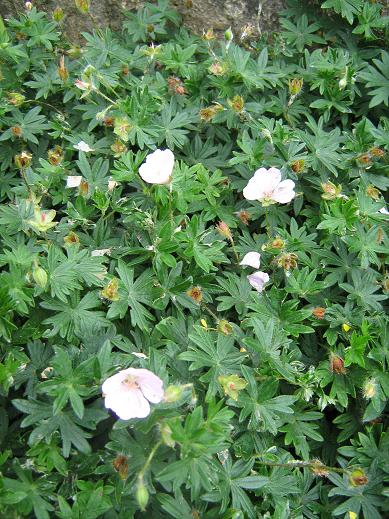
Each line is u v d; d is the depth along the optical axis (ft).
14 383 1.00
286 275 1.16
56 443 0.93
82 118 1.36
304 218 1.32
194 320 1.13
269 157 1.29
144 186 1.21
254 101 1.42
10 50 1.37
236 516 0.92
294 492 1.01
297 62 1.52
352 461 1.05
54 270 1.06
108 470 0.92
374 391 1.04
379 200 1.28
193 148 1.35
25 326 1.03
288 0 1.53
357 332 1.14
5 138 1.30
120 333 1.10
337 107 1.42
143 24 1.50
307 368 1.13
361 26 1.48
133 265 1.16
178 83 1.36
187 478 0.90
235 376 0.96
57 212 1.27
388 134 1.36
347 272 1.20
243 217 1.25
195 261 1.15
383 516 1.04
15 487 0.89
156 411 0.91
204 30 1.54
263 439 1.03
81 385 0.92
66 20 1.54
